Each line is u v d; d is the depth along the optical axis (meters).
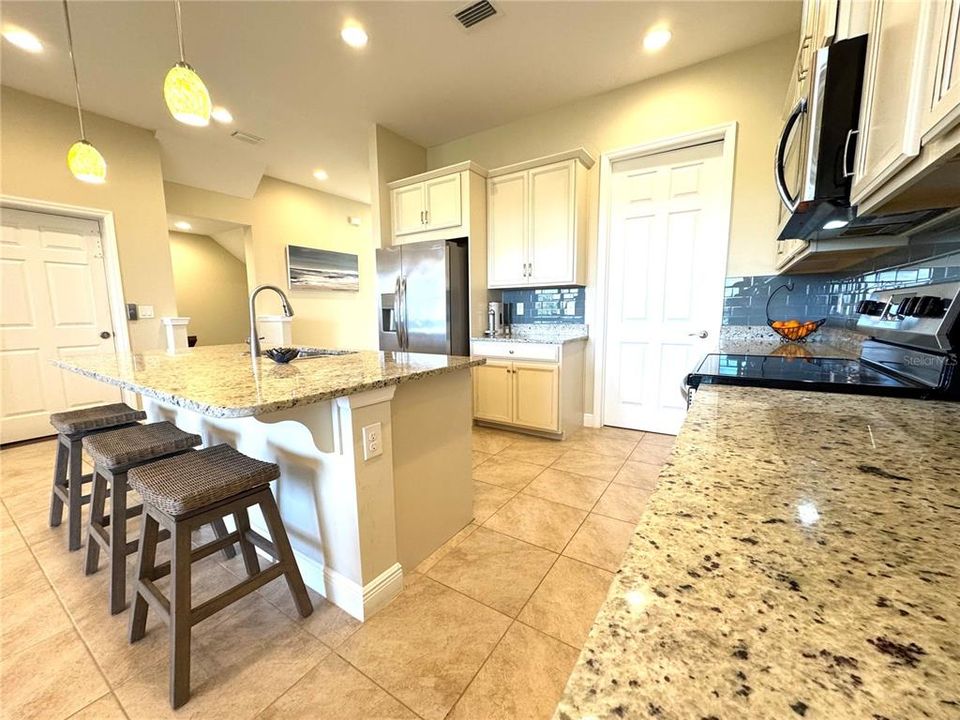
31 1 2.14
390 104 3.29
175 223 4.96
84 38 2.46
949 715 0.25
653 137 2.99
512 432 3.41
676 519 0.49
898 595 0.35
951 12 0.53
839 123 0.89
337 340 6.00
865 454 0.69
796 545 0.43
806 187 0.94
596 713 0.26
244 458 1.38
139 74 2.85
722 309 2.88
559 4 2.23
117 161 3.52
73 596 1.52
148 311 3.73
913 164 0.66
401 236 3.78
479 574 1.62
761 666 0.29
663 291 3.13
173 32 2.42
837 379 1.24
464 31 2.44
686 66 2.82
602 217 3.25
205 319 6.27
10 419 3.18
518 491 2.33
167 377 1.46
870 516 0.49
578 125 3.29
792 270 2.40
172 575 1.12
